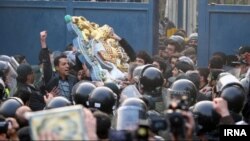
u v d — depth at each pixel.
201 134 18.05
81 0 35.34
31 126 13.59
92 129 15.01
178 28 47.09
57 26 35.34
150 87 22.88
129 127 15.72
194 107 18.41
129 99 19.38
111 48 28.80
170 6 49.12
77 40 28.83
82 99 21.67
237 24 35.16
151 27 35.09
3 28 35.47
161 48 35.69
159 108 22.45
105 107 20.31
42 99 25.73
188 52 34.66
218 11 35.12
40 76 30.86
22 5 35.38
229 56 31.08
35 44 35.47
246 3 35.22
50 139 13.59
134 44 35.25
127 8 35.16
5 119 18.30
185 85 21.75
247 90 21.94
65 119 13.66
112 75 28.16
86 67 28.42
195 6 50.06
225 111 17.22
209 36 35.12
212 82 26.50
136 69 24.62
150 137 15.05
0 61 26.73
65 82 27.75
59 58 27.72
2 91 24.09
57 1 35.28
